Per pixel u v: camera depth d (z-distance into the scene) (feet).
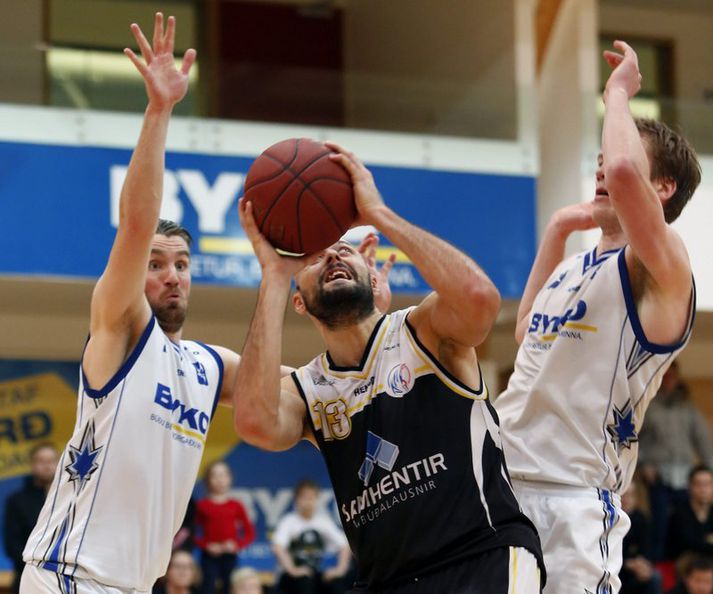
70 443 28.60
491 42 88.99
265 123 77.05
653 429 81.71
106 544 27.84
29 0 89.30
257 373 26.58
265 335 26.91
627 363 28.14
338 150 28.22
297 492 72.64
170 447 28.63
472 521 26.07
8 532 65.16
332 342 27.86
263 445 26.89
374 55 107.55
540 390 28.91
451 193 79.10
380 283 31.32
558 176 85.61
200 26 102.42
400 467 26.45
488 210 79.51
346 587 71.05
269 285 27.43
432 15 98.17
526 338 30.09
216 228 75.46
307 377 28.07
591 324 28.48
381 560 26.58
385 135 78.59
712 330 96.63
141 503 28.09
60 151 73.05
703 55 102.27
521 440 29.14
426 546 26.05
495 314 25.99
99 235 73.10
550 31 87.10
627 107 27.71
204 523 69.05
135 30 27.78
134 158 27.32
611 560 28.48
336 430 27.37
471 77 91.91
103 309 27.89
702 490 76.79
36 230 72.28
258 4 107.76
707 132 81.35
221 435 86.28
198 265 75.00
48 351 87.51
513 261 79.41
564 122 85.40
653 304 27.58
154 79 27.55
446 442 26.37
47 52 73.41
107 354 28.17
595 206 29.40
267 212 27.73
